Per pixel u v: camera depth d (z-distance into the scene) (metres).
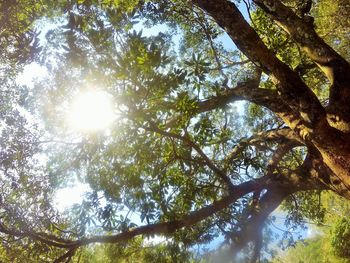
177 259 8.27
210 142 7.34
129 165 7.07
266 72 6.12
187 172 7.58
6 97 7.21
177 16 9.98
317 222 10.74
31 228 6.98
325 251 18.02
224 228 8.45
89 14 7.12
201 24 9.67
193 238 8.59
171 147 7.14
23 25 7.80
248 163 7.88
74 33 5.67
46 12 8.33
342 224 16.22
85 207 7.10
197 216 7.65
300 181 7.95
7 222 6.93
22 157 7.13
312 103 5.73
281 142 8.39
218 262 8.37
